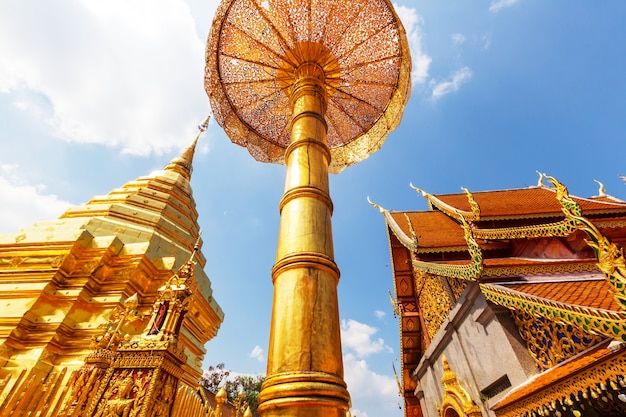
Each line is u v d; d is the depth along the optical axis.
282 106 6.71
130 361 4.14
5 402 3.69
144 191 13.81
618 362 3.58
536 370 5.28
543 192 10.65
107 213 11.73
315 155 3.61
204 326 10.78
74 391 3.95
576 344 4.76
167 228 12.32
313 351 2.25
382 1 5.65
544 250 7.45
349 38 5.61
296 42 5.29
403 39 6.11
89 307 8.30
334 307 2.59
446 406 8.00
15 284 8.22
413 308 11.32
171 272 9.73
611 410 4.86
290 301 2.51
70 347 7.45
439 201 11.38
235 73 6.29
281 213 3.36
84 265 8.89
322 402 1.99
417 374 10.43
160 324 4.75
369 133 7.11
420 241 8.85
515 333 5.77
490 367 6.17
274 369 2.25
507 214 8.15
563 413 5.04
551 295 5.05
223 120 7.00
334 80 5.43
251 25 5.51
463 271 6.77
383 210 12.38
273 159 7.50
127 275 8.98
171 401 4.26
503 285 5.97
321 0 5.25
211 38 6.01
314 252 2.76
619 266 3.37
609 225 7.36
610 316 3.57
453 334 7.71
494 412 5.64
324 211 3.16
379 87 6.53
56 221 10.45
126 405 3.76
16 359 6.91
